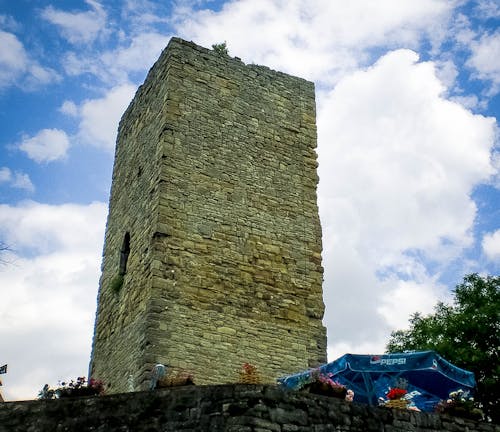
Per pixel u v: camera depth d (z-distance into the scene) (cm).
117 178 2352
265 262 1962
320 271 2041
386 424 1184
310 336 1928
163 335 1720
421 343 2659
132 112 2364
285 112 2233
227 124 2097
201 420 1070
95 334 2131
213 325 1798
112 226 2258
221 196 1981
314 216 2114
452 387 1585
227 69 2186
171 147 1967
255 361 1809
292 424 1084
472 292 2741
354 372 1595
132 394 1128
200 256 1869
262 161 2105
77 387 1362
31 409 1141
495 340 2542
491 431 1301
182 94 2064
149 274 1811
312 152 2216
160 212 1864
